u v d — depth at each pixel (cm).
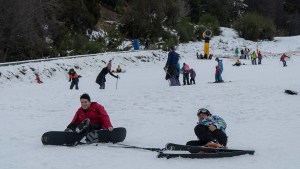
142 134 917
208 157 680
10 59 3619
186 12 7281
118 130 807
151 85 2377
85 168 622
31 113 1230
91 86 2445
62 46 4219
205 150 693
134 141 845
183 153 705
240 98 1502
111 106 1356
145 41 5791
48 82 2844
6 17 3450
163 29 6097
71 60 3544
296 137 851
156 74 3488
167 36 6097
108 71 2155
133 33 5862
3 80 2530
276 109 1245
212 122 720
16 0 3469
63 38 4378
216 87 1872
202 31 6781
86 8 5206
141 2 5909
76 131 779
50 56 4000
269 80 2214
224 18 8181
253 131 934
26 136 883
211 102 1425
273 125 1001
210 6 8162
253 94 1591
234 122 1065
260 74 3047
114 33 5375
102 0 6612
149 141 846
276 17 9938
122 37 5384
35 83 2733
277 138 848
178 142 838
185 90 1784
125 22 5941
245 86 1862
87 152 726
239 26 7219
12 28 3478
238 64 4200
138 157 695
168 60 2112
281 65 4222
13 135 891
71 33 4769
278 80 2181
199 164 642
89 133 784
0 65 2758
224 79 2711
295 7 10094
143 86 2262
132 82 2723
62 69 3262
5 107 1359
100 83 2145
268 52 6253
